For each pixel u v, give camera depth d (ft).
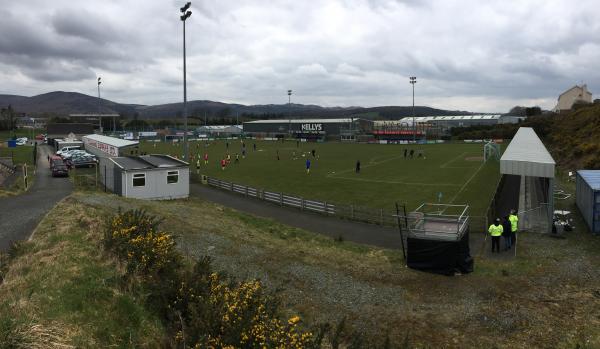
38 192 110.73
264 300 39.52
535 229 79.05
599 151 160.97
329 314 46.52
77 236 52.21
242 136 463.01
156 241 46.85
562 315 45.32
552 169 72.43
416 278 57.31
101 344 28.84
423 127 397.19
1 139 431.43
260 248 68.23
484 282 55.16
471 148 301.22
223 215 95.86
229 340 30.68
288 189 131.75
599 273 57.52
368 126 444.14
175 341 32.27
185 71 134.62
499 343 40.27
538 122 334.44
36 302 31.86
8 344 25.49
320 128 456.45
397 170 177.37
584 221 85.61
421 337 41.63
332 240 76.74
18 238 58.44
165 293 37.19
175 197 116.67
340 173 168.96
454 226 65.51
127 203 89.97
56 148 280.72
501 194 111.86
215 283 39.52
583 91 453.17
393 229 83.92
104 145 187.83
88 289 35.29
